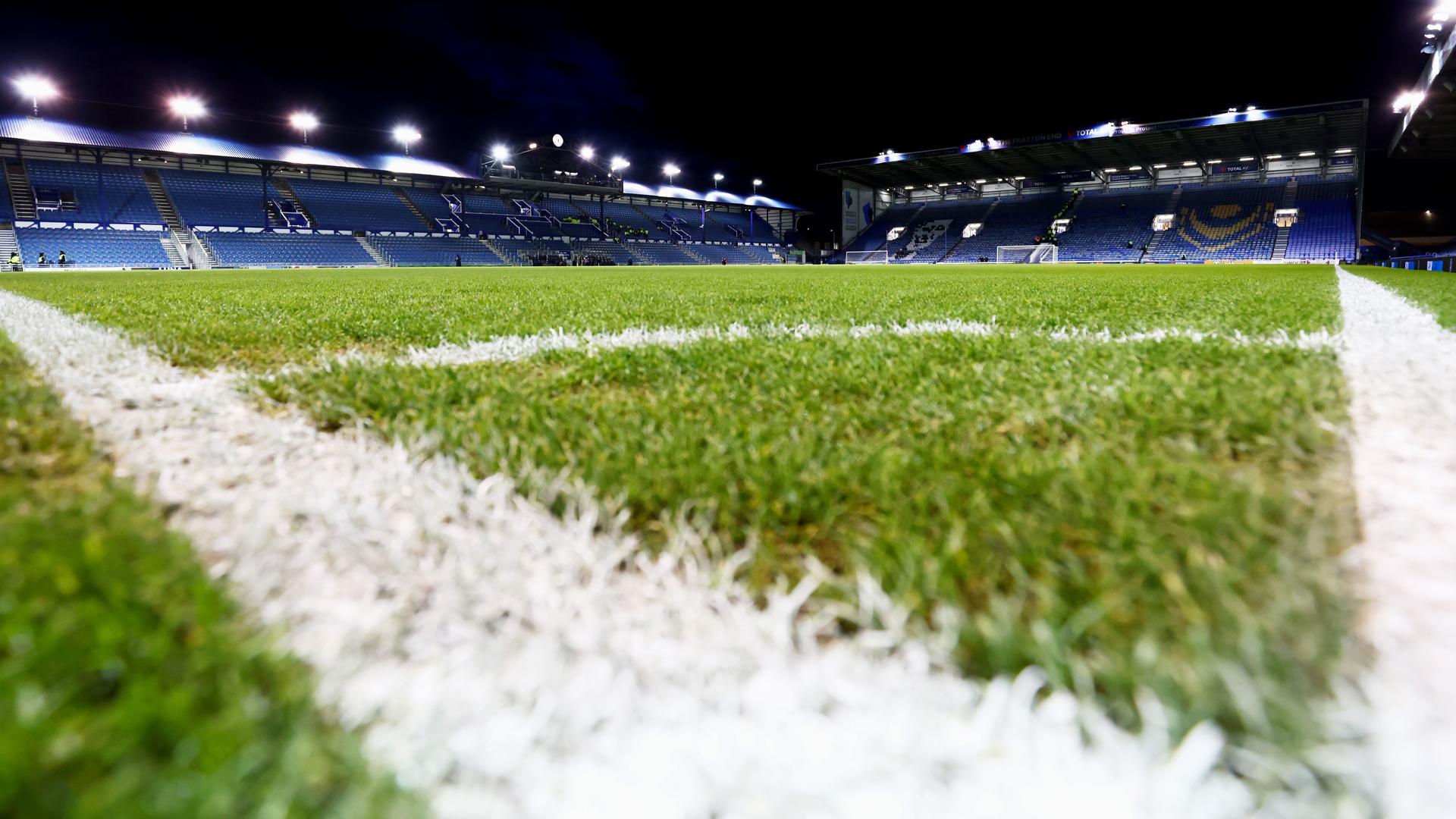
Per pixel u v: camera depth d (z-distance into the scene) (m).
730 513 1.03
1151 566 0.78
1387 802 0.49
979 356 2.53
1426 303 5.07
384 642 0.70
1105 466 1.15
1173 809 0.51
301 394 1.97
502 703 0.62
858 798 0.51
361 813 0.47
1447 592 0.75
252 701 0.58
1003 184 54.09
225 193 40.19
